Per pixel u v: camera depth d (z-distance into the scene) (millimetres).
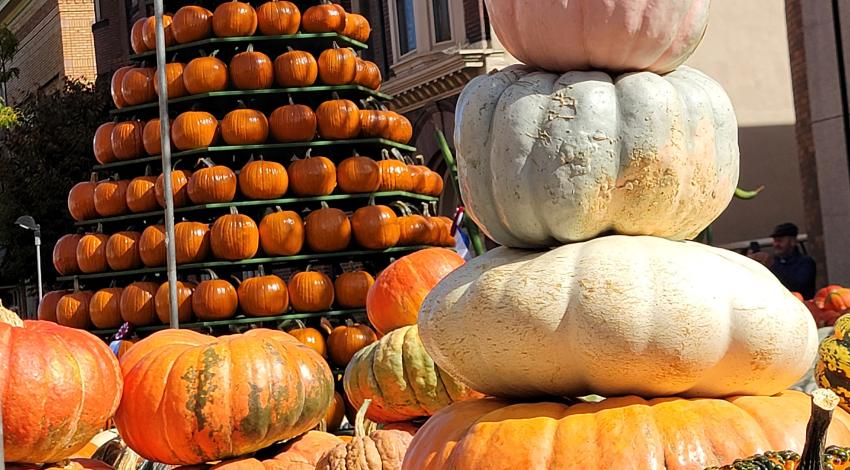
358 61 8742
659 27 2715
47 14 27359
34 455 3807
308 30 8594
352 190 8383
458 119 2898
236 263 8016
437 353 2857
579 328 2576
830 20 9492
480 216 2891
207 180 8117
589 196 2678
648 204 2705
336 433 7289
